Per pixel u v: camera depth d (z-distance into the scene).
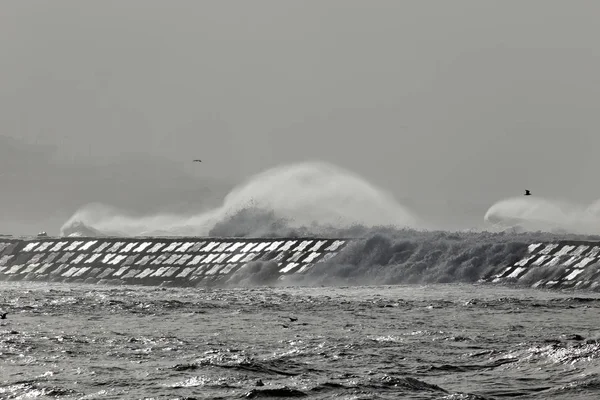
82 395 85.75
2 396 85.25
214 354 109.75
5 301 176.50
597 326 140.62
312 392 87.44
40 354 108.44
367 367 101.88
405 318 152.25
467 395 86.00
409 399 84.88
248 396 85.50
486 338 125.31
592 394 88.19
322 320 149.00
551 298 188.00
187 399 83.94
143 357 107.19
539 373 98.00
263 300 183.62
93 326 138.00
